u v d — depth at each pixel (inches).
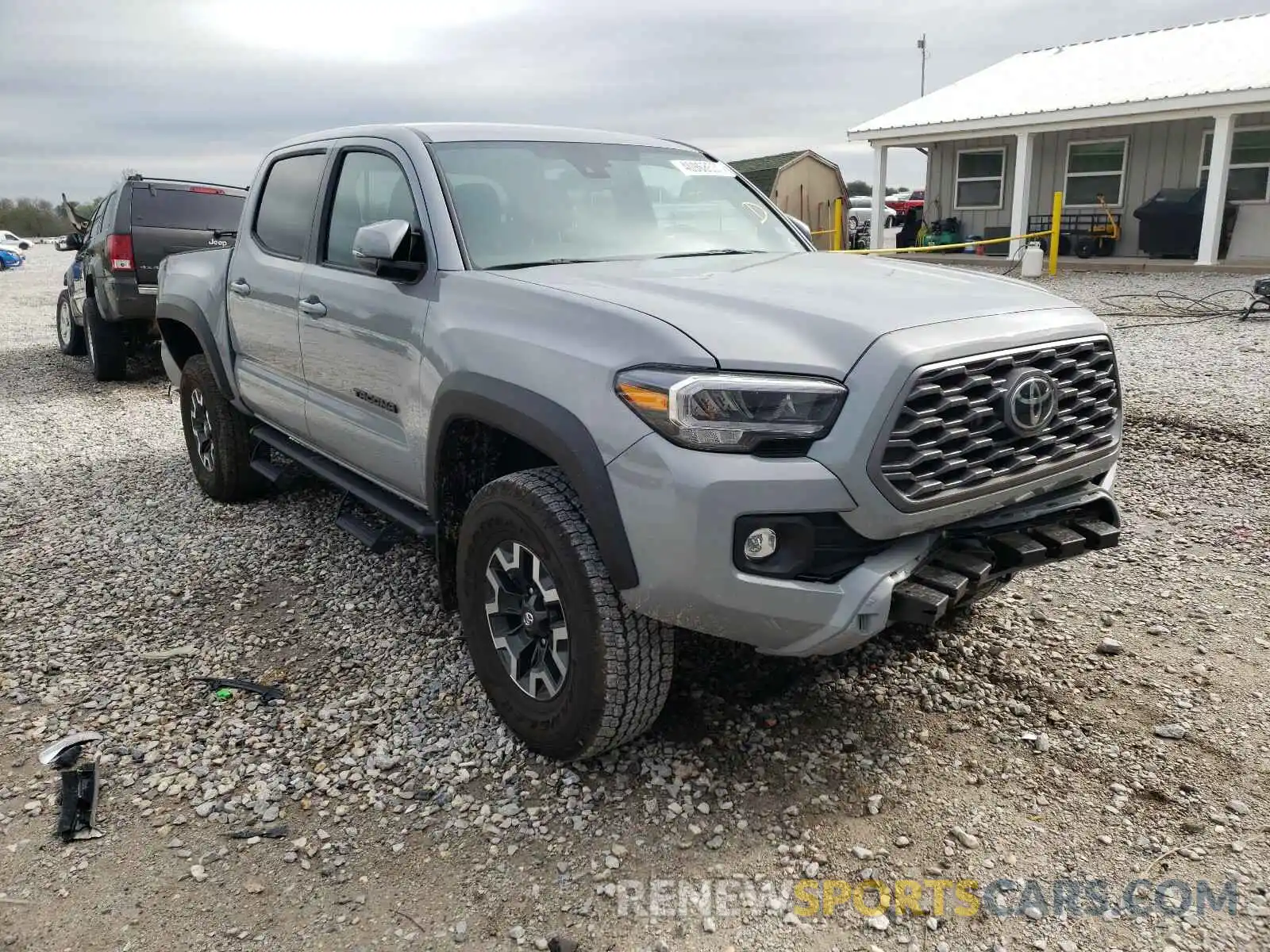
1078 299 517.7
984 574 105.7
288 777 118.6
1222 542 180.1
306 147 177.9
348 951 91.7
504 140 152.6
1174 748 118.7
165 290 225.6
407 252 135.2
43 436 296.4
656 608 102.2
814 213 884.6
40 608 167.9
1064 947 89.7
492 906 97.0
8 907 98.0
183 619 163.0
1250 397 279.3
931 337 101.3
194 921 95.8
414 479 141.2
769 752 120.6
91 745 126.1
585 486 103.2
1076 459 116.8
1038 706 128.8
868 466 96.7
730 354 98.0
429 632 155.0
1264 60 652.7
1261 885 96.3
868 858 102.0
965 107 776.9
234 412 211.9
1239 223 658.2
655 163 166.1
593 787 114.9
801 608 98.3
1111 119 658.8
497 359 116.0
